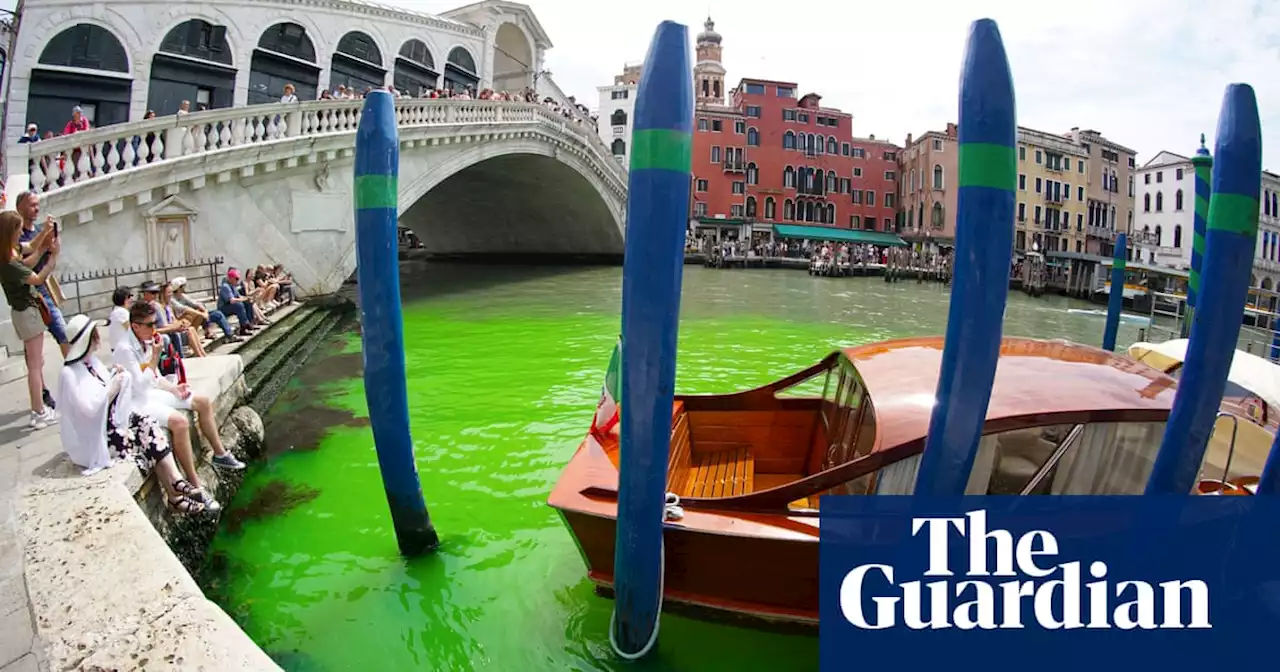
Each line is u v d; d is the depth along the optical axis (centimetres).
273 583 478
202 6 2053
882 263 4753
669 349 315
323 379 1064
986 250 306
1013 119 305
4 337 766
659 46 297
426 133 1948
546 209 3484
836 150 5384
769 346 1509
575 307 2014
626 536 346
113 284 1230
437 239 4075
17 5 1756
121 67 1925
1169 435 370
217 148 1398
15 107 1773
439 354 1302
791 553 383
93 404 447
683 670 385
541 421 870
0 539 361
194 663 269
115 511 393
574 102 4528
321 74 2405
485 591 468
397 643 416
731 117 5100
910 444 386
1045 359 455
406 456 468
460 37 3034
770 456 580
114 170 1228
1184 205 5241
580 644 409
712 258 4278
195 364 771
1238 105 345
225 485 607
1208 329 353
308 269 1614
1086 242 5416
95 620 295
